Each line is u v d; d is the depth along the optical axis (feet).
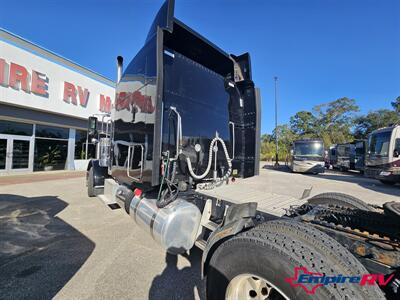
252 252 4.31
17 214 14.76
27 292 6.62
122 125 11.20
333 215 7.07
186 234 7.52
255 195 8.06
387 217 6.52
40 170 40.73
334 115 130.72
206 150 9.57
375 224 6.66
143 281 7.38
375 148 33.09
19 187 24.97
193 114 9.16
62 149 44.09
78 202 17.95
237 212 6.10
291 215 6.44
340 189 28.27
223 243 5.05
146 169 7.87
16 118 35.76
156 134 7.08
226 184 9.71
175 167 7.95
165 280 7.46
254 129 11.06
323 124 134.21
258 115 11.10
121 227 12.42
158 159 7.18
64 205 17.04
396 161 29.60
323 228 5.91
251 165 11.02
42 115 39.45
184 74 9.00
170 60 8.55
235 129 11.19
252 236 4.52
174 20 7.56
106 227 12.41
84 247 9.84
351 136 125.49
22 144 38.22
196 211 7.72
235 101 11.32
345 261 3.80
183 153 8.58
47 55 39.65
